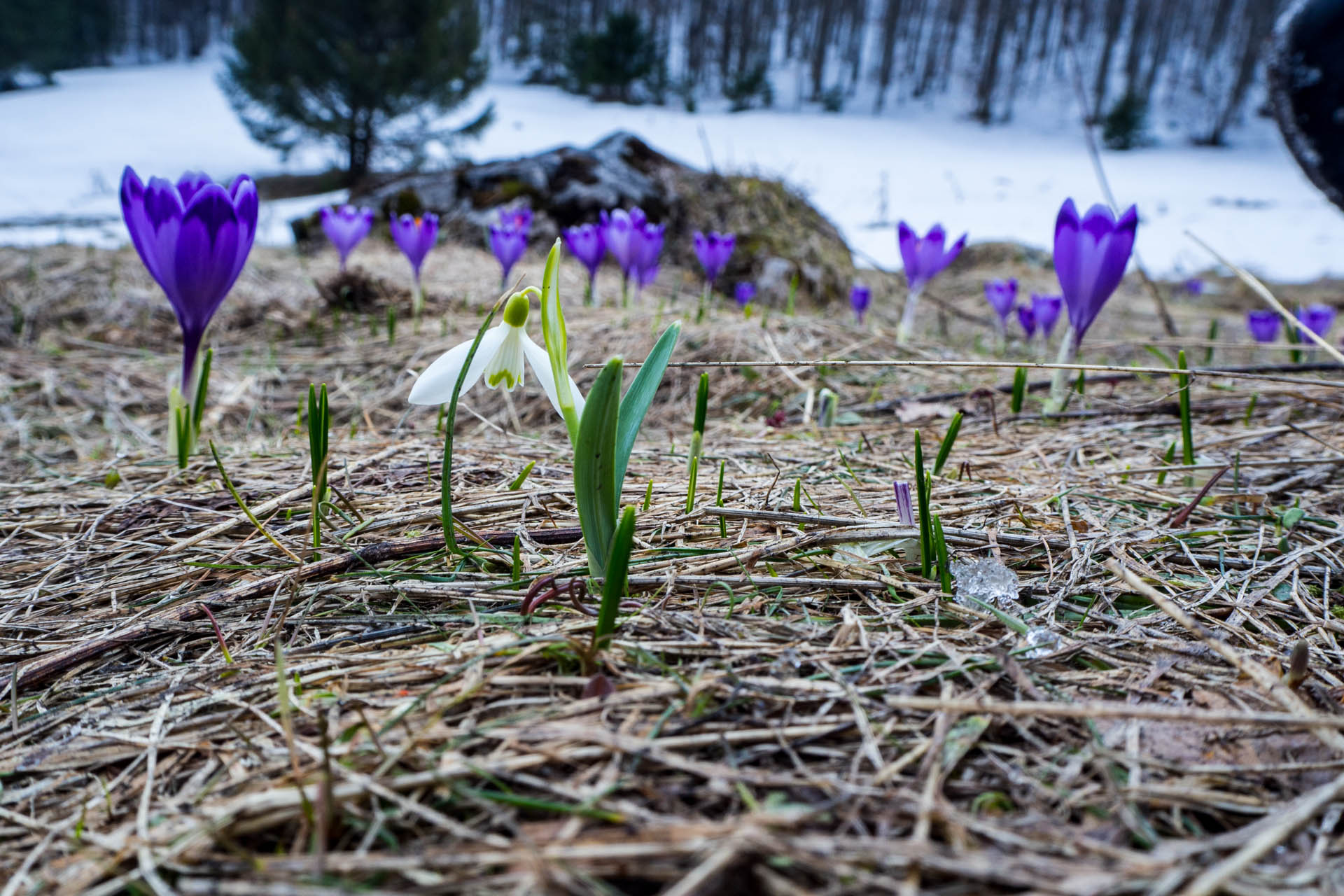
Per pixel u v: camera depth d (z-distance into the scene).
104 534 0.32
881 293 1.30
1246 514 0.32
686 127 5.38
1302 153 0.68
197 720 0.22
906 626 0.25
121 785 0.21
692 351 0.57
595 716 0.21
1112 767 0.21
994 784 0.20
